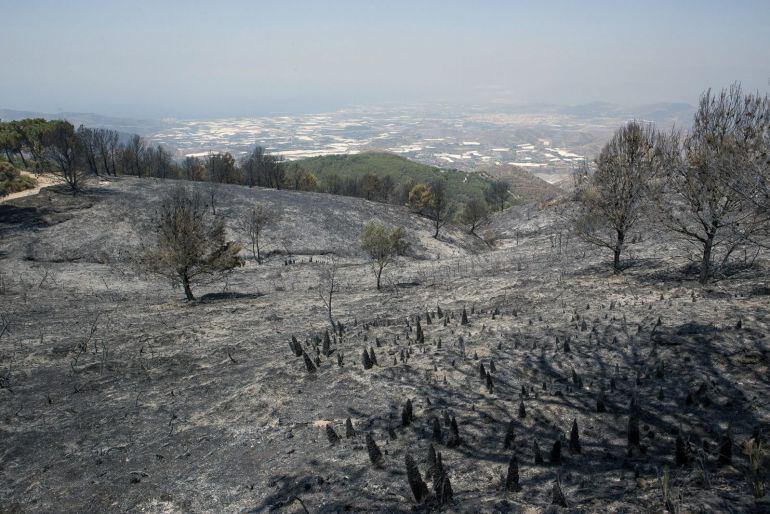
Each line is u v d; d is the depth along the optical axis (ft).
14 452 38.88
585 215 86.79
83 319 87.15
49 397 48.62
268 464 34.24
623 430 31.40
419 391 42.57
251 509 28.89
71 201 192.85
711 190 59.11
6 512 31.22
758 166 44.04
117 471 35.55
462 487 27.37
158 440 40.01
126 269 145.28
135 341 71.05
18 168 238.68
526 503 23.90
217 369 56.85
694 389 34.40
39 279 127.24
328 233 209.56
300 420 40.52
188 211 112.57
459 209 387.96
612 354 43.29
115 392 50.96
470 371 44.86
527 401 37.42
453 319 66.13
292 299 108.37
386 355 52.90
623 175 78.89
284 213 223.10
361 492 28.30
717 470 24.31
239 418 42.29
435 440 33.65
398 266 158.20
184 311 95.86
